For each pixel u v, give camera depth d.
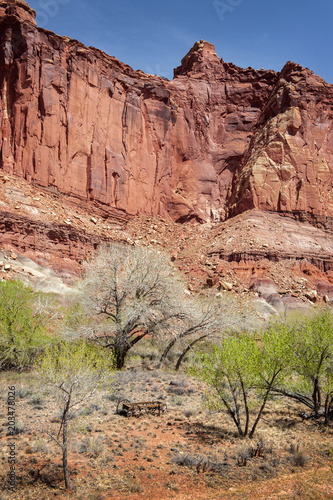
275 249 44.72
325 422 12.20
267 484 7.77
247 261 43.16
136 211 52.78
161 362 20.36
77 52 48.88
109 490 7.42
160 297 21.00
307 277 44.03
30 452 8.86
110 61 53.53
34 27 44.38
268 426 11.91
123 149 52.62
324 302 40.16
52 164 43.06
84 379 8.40
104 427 10.86
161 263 21.77
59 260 36.06
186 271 42.12
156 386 15.60
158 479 7.96
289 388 13.77
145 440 10.07
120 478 7.93
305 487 7.55
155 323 20.38
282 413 13.58
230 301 24.03
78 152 46.44
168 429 11.13
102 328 19.53
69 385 8.25
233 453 9.41
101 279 20.86
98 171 48.06
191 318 21.14
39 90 43.56
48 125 43.38
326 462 8.96
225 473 8.30
